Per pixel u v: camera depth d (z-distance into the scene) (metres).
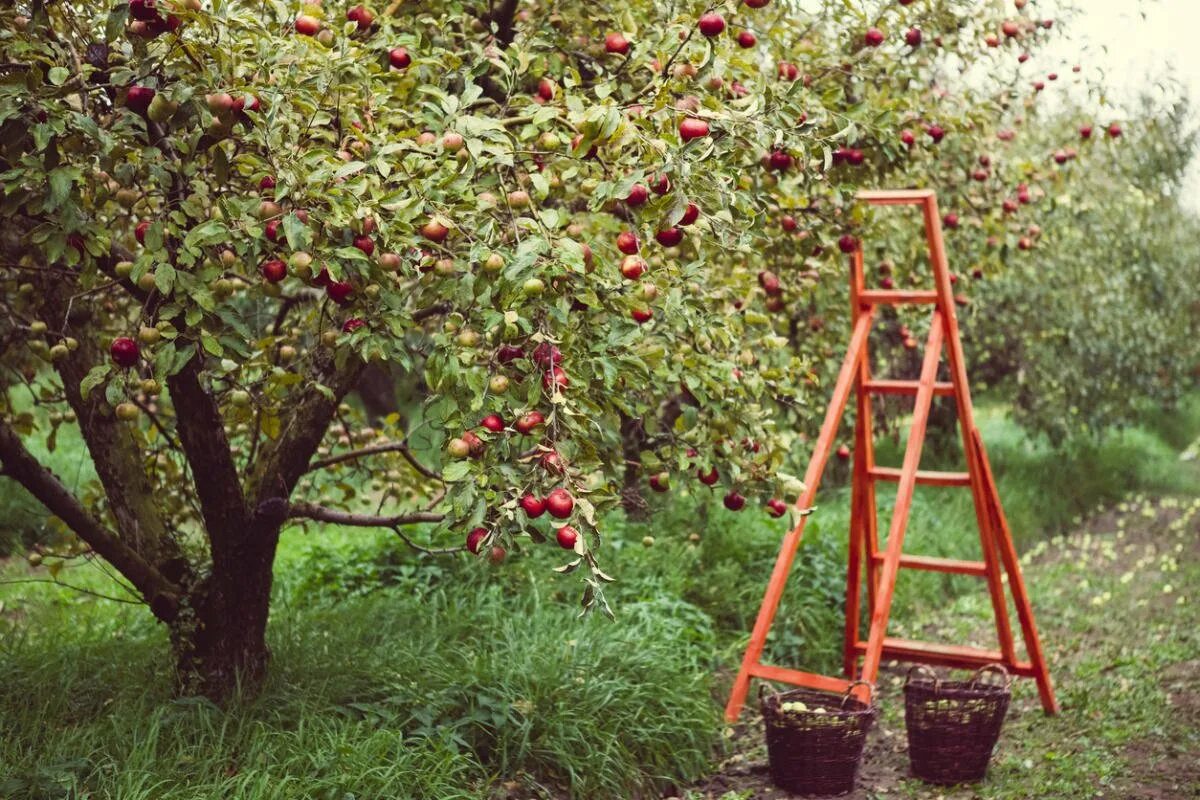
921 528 9.34
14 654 4.66
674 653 5.44
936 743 4.76
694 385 3.94
